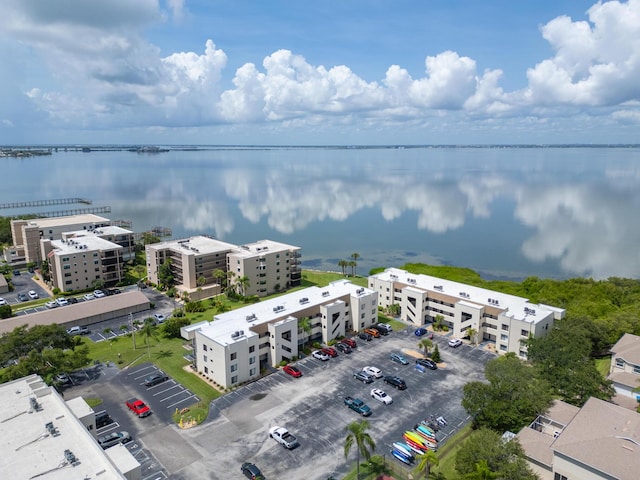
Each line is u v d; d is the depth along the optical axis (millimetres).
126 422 76812
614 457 54906
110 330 115375
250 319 98188
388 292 130000
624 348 90625
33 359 82688
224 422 76875
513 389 73750
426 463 58688
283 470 65250
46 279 160125
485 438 60812
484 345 108812
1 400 62938
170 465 66125
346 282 128625
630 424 62281
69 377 92438
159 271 155000
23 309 135125
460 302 113125
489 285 159125
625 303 131250
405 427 75875
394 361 100188
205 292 146500
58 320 116938
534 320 100875
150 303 135500
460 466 59375
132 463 52656
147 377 92562
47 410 60594
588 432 60625
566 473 57406
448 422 77375
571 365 80812
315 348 106250
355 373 93062
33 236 178500
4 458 50188
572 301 132750
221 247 162000
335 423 76875
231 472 64750
